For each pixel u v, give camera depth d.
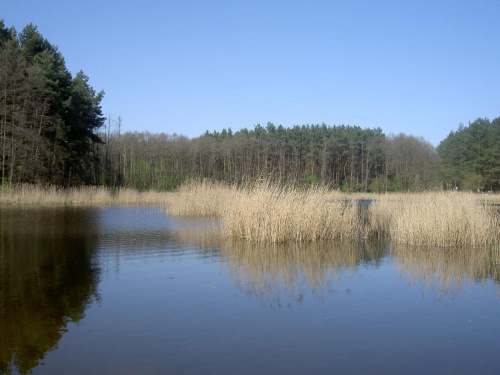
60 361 5.20
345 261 11.42
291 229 14.62
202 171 60.25
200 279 9.23
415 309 7.49
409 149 57.84
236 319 6.80
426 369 5.19
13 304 7.37
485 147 53.75
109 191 36.66
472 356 5.59
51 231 16.50
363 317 7.02
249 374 4.93
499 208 21.16
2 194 29.02
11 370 4.94
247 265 10.70
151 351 5.52
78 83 46.03
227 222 15.70
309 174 54.22
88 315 6.87
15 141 31.59
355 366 5.23
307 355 5.50
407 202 18.91
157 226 18.50
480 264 11.24
